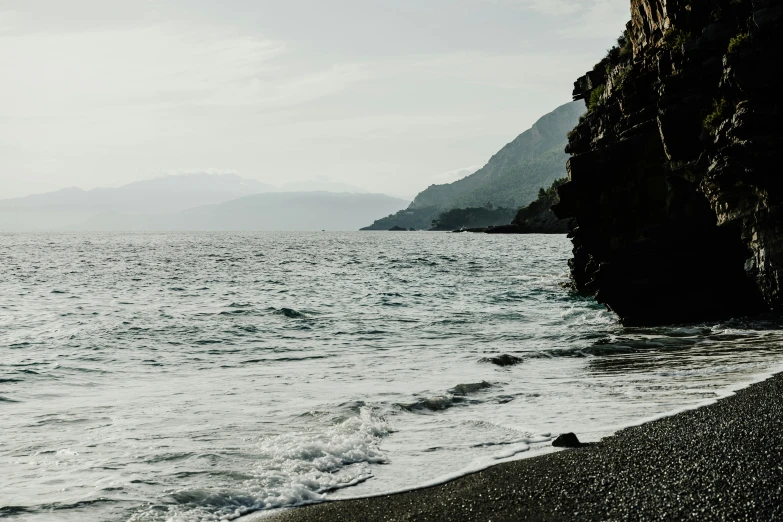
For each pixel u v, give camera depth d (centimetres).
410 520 755
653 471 833
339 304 3794
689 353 1938
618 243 2641
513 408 1351
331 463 1012
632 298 2677
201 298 4234
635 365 1789
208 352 2319
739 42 1984
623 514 701
